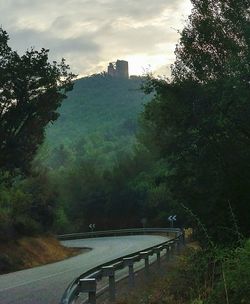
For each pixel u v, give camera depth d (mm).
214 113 21859
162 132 27031
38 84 33250
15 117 33188
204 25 23203
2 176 36969
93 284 11055
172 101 24000
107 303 13047
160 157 26359
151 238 58438
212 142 22344
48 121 35000
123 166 91812
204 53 23781
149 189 80312
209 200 21453
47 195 54094
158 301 12266
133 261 16203
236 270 8117
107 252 40875
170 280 14039
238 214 20281
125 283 17531
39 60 32750
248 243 8516
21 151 34156
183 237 33156
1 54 32406
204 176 22750
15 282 21859
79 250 50125
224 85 20609
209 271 11391
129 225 86875
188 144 23234
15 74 32125
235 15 22609
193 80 23703
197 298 9953
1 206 43875
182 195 23562
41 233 47375
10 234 39500
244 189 20828
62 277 22984
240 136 22422
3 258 33250
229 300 8164
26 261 36875
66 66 34125
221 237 18609
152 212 83875
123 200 88500
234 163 21766
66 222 83250
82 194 94438
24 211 47375
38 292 17312
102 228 90375
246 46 22031
